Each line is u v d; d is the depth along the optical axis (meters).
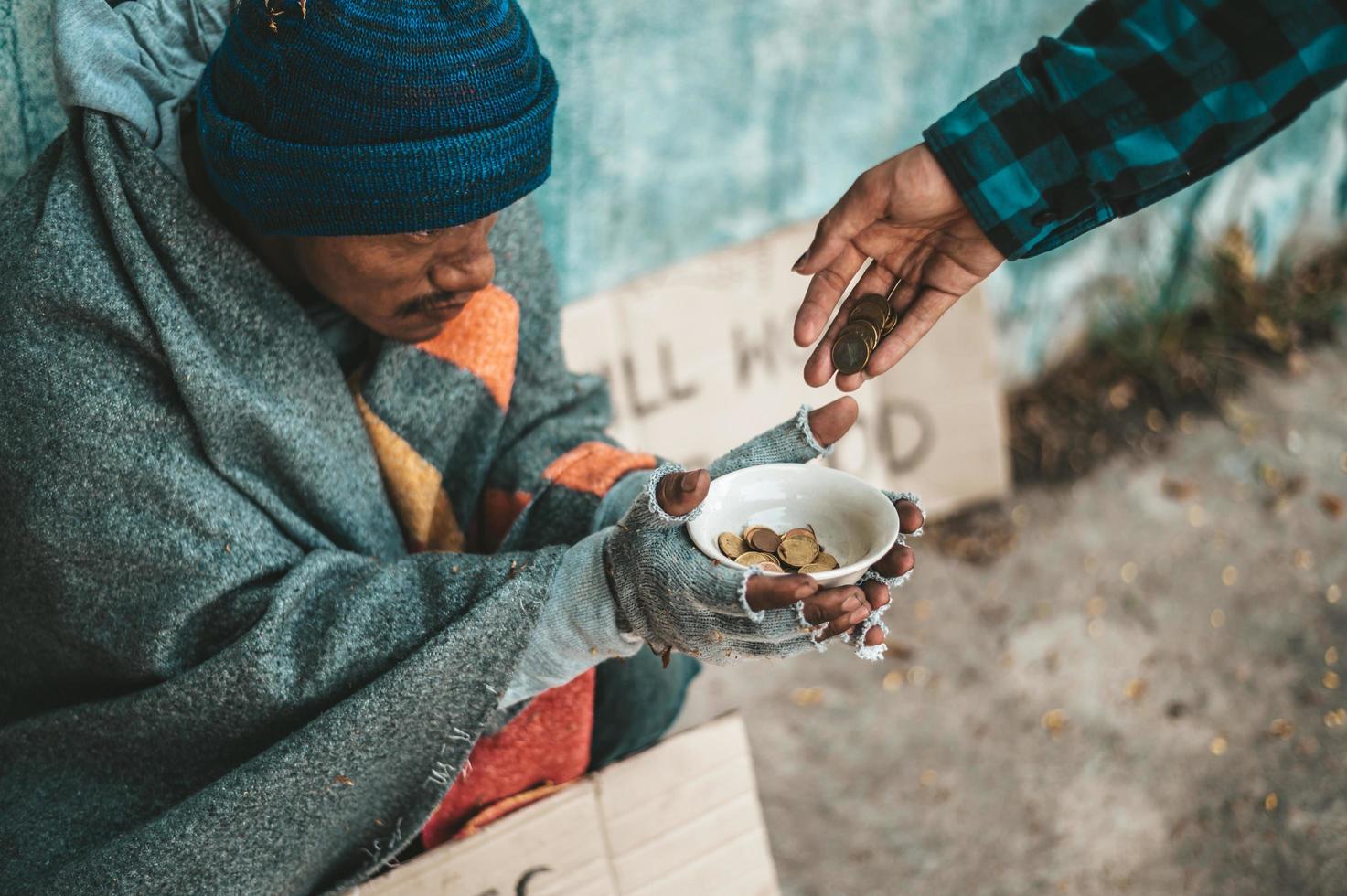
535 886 1.42
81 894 1.15
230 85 1.07
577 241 2.15
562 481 1.42
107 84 1.14
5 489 1.17
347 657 1.17
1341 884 2.00
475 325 1.38
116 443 1.15
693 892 1.52
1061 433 2.90
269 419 1.21
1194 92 1.13
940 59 2.44
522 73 1.09
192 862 1.16
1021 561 2.58
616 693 1.56
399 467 1.37
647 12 2.02
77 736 1.26
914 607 2.48
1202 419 2.97
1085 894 1.98
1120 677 2.35
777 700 2.29
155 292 1.14
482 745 1.42
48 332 1.14
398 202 1.07
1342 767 2.18
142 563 1.17
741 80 2.20
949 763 2.19
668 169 2.20
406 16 1.02
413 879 1.35
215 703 1.17
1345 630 2.45
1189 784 2.15
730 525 1.09
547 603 1.16
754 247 2.34
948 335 2.54
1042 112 1.17
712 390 2.35
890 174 1.19
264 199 1.10
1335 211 3.40
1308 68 1.10
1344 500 2.76
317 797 1.18
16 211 1.19
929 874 2.00
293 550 1.25
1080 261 2.93
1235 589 2.54
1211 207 3.10
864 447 2.53
